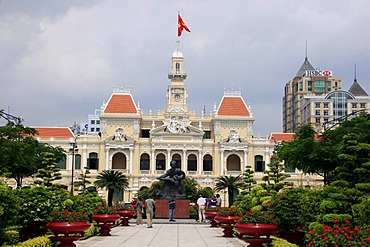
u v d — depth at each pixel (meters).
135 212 56.25
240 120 130.00
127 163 125.56
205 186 124.94
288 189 32.81
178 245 32.53
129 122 128.62
